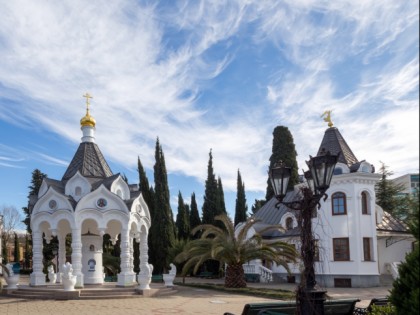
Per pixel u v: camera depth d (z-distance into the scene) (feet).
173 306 64.34
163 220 147.23
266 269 121.60
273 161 180.65
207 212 171.12
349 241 106.83
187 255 94.63
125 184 89.56
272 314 34.71
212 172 173.99
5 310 60.39
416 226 21.08
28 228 185.88
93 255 89.81
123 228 84.17
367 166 109.60
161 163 150.71
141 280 79.51
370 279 105.40
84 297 73.56
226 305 65.98
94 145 97.09
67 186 86.53
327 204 111.04
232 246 91.30
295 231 119.96
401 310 21.24
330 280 106.83
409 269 21.42
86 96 98.84
